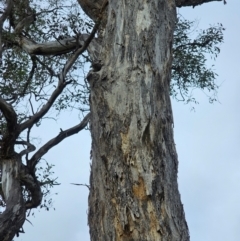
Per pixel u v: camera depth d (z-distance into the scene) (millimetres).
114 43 6328
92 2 8609
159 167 5590
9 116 7090
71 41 8914
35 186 7738
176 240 5301
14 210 7191
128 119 5758
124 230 5332
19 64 9422
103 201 5555
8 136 7367
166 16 6691
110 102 5898
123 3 6582
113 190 5520
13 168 7594
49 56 9430
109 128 5773
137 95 5891
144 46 6258
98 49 7863
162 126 5828
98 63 6223
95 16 8594
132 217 5348
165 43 6484
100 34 8047
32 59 9359
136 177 5496
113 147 5680
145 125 5711
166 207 5414
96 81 6047
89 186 5840
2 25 9141
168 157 5723
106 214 5484
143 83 5988
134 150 5609
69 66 7461
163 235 5281
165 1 6781
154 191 5434
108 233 5410
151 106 5855
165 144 5766
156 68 6184
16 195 7395
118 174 5551
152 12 6535
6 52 9500
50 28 9328
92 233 5578
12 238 7098
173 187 5590
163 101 6039
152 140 5680
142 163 5551
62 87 7500
